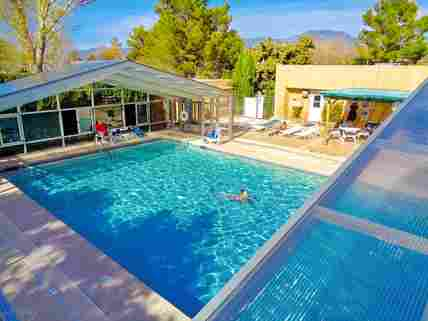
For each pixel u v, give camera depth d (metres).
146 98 20.95
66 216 10.32
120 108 19.72
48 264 6.59
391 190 2.46
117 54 60.12
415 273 1.74
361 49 33.16
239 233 9.23
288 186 12.53
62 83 12.72
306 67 23.39
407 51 30.05
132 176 13.92
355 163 2.89
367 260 1.85
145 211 10.62
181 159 16.30
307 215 2.26
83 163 15.78
